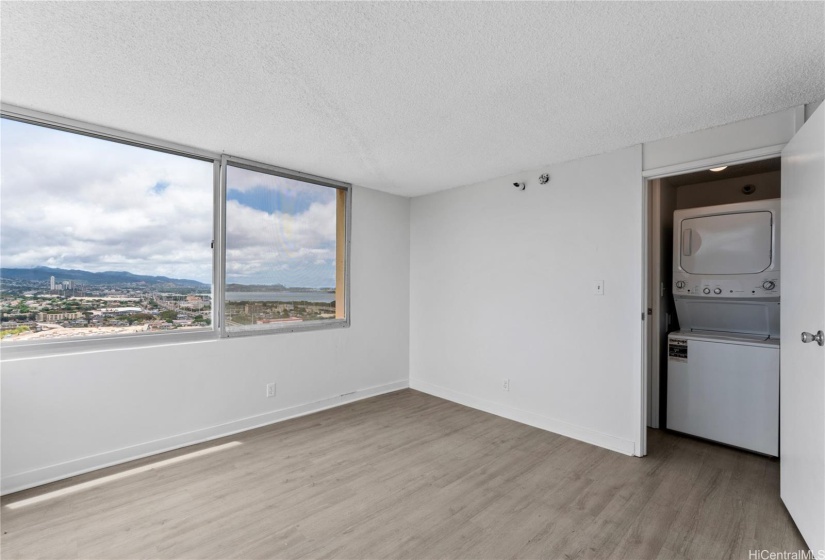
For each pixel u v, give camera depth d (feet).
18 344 7.96
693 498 7.55
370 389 14.17
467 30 5.29
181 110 7.90
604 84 6.74
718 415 9.94
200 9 4.87
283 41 5.57
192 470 8.59
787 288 7.02
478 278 13.07
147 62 6.15
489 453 9.55
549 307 11.17
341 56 5.95
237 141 9.61
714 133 8.47
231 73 6.47
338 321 13.28
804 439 6.18
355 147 9.93
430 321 14.70
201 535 6.41
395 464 8.95
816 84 6.64
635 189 9.55
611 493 7.73
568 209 10.81
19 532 6.45
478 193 13.12
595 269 10.24
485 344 12.82
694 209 10.82
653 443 10.20
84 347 8.68
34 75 6.56
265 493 7.68
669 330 12.05
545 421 11.19
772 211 9.63
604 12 4.89
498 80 6.63
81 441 8.40
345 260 13.46
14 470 7.67
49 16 5.00
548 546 6.20
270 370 11.50
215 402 10.39
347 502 7.39
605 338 10.03
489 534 6.48
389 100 7.40
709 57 5.88
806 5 4.70
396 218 15.03
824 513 5.47
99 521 6.76
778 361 9.12
